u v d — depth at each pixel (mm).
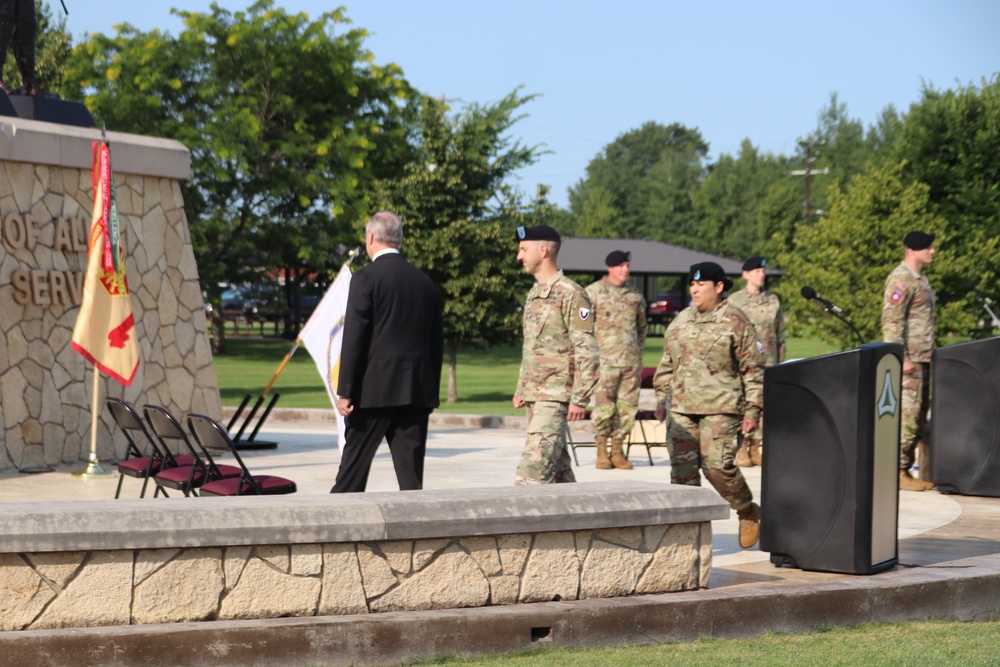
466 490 6266
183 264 14148
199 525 5465
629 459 14641
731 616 6398
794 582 6918
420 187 26812
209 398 14398
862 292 26391
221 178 42062
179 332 14008
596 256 61125
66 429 12609
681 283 66438
